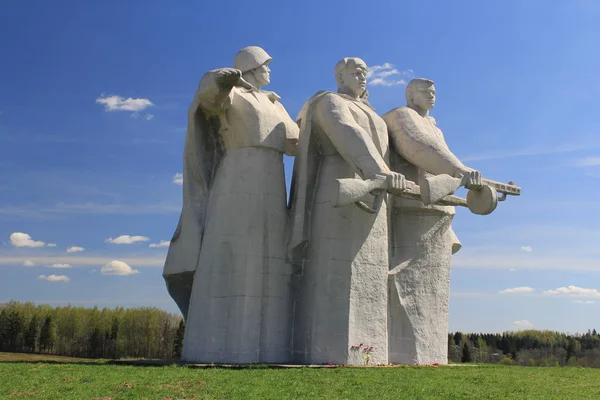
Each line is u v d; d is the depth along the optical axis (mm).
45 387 8734
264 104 14305
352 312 13328
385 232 14125
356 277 13492
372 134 14320
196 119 13859
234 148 13992
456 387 9953
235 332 13164
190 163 14258
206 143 14242
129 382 9242
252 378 10102
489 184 13758
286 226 14102
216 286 13398
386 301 13891
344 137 13086
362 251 13664
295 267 13969
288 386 9375
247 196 13695
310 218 14008
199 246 13891
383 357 13617
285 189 14398
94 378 9672
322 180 14023
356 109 14281
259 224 13695
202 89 12742
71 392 8383
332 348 13172
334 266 13477
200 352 13227
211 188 14156
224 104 13406
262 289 13570
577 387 10656
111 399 8008
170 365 12141
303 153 14148
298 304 13898
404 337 14453
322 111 13750
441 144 14289
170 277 14398
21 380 9312
